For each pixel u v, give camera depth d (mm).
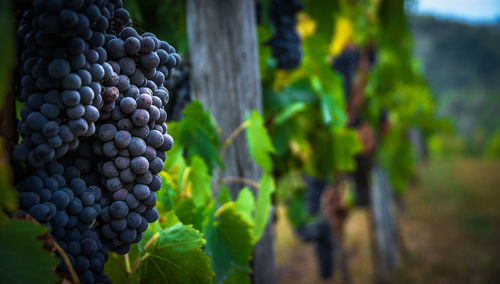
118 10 864
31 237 774
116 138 825
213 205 1143
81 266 830
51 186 818
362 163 3936
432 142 16203
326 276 3039
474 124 25875
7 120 799
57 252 819
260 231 1256
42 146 795
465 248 6395
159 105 858
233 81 1393
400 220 8195
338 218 3518
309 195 2977
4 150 793
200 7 1363
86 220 834
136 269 935
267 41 1609
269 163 1316
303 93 2068
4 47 683
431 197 10133
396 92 4242
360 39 3176
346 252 6273
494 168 14609
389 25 2658
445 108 28250
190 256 943
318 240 2977
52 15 772
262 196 1281
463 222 7785
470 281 5227
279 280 5418
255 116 1266
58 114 799
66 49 792
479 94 28922
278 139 1995
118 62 837
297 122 2197
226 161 1429
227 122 1406
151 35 862
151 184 860
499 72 31750
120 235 849
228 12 1375
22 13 819
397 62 3652
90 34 800
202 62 1377
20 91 832
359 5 2986
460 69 32219
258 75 1453
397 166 4988
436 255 6211
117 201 839
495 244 6480
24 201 803
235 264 1140
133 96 838
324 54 2227
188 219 1078
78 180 838
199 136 1187
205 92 1389
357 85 3373
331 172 2506
